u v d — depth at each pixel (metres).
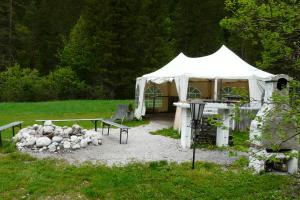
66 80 31.34
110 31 33.16
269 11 4.69
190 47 39.81
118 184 5.97
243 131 11.73
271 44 4.89
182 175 6.52
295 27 4.70
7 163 7.39
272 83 6.41
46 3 40.09
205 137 10.14
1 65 34.88
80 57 35.47
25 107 21.11
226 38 41.12
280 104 4.50
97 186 5.90
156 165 7.26
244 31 5.16
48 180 6.16
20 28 37.09
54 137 9.15
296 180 6.23
